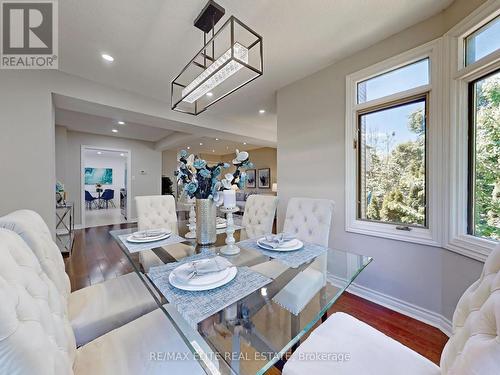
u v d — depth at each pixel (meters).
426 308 1.91
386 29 2.01
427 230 1.93
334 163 2.58
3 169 2.38
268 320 1.04
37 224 1.13
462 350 0.66
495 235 1.53
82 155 5.95
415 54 1.95
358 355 0.92
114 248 4.06
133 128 5.58
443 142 1.81
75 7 1.73
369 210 2.37
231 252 1.55
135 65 2.57
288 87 3.08
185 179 1.70
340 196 2.53
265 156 8.60
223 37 2.08
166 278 1.16
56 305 0.83
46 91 2.60
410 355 0.92
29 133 2.50
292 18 1.85
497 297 0.62
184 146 8.36
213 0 1.64
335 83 2.55
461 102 1.71
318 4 1.71
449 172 1.76
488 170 1.57
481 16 1.50
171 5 1.71
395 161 2.17
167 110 3.75
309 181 2.84
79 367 0.88
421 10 1.80
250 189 9.12
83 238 4.75
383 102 2.20
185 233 2.10
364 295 2.30
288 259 1.46
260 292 1.08
